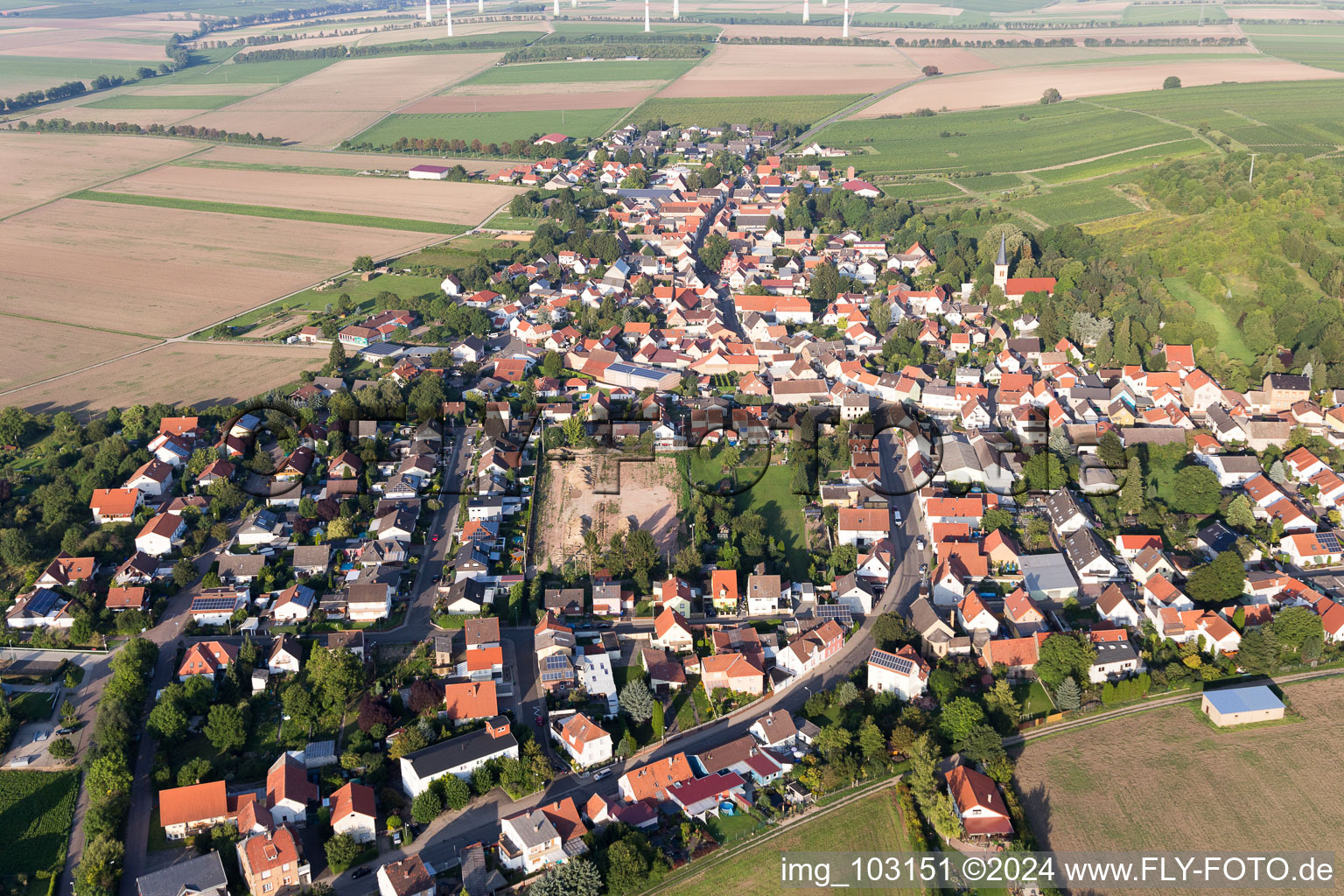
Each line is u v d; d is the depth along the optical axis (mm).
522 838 176000
